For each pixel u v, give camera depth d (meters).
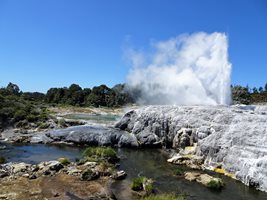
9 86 123.50
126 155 31.95
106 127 40.91
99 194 18.55
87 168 24.34
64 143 37.62
